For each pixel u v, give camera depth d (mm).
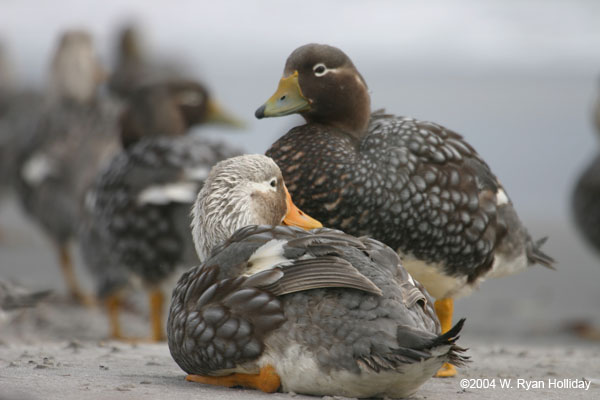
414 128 10547
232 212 9453
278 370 7938
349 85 10781
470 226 10414
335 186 10195
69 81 20891
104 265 15938
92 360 10375
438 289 10781
